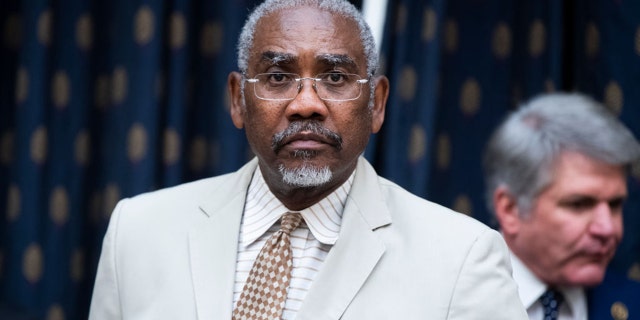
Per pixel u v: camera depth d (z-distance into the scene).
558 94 3.01
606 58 3.65
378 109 2.39
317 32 2.14
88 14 3.87
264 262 2.21
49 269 3.82
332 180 2.20
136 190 3.74
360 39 2.20
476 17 3.87
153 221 2.38
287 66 2.14
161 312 2.22
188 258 2.28
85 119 3.87
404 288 2.14
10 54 3.91
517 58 3.85
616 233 2.88
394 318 2.09
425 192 3.69
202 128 3.90
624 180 2.87
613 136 2.79
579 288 2.96
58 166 3.84
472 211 3.88
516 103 3.84
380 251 2.20
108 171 3.85
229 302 2.19
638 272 3.58
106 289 2.35
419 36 3.71
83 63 3.85
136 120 3.75
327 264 2.17
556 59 3.71
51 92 3.84
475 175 3.88
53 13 3.84
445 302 2.11
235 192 2.40
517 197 2.89
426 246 2.19
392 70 3.71
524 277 2.94
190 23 3.85
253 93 2.17
